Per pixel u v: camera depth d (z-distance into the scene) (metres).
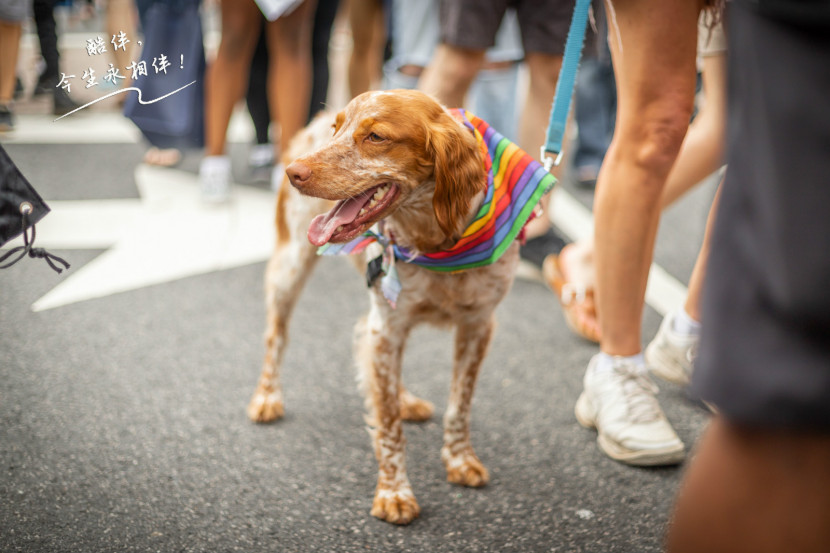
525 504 2.21
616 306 2.45
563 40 3.45
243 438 2.53
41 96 2.99
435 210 1.87
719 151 2.94
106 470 2.31
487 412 2.73
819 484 0.92
